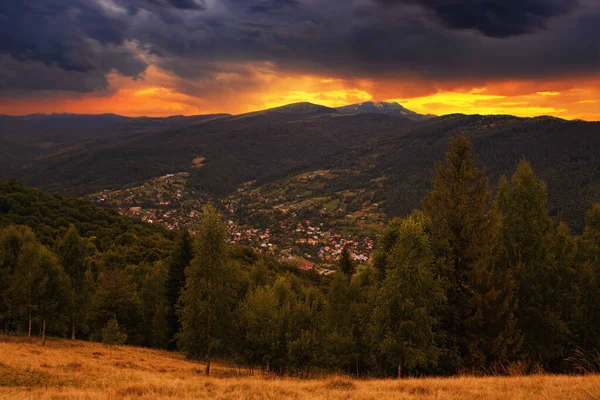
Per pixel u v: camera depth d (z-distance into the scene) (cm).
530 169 2945
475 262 2575
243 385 1786
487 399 1273
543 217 2934
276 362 3228
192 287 2958
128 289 5938
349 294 4541
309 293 5306
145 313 5534
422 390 1565
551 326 2642
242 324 3356
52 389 1827
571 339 2830
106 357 3650
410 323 2258
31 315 4262
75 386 2070
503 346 2425
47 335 5009
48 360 2814
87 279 4884
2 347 3184
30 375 2181
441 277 2508
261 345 3253
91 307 4966
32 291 4209
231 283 3092
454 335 2533
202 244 2959
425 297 2341
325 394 1508
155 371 3100
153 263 8444
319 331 3375
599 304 2958
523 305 2733
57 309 4353
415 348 2280
